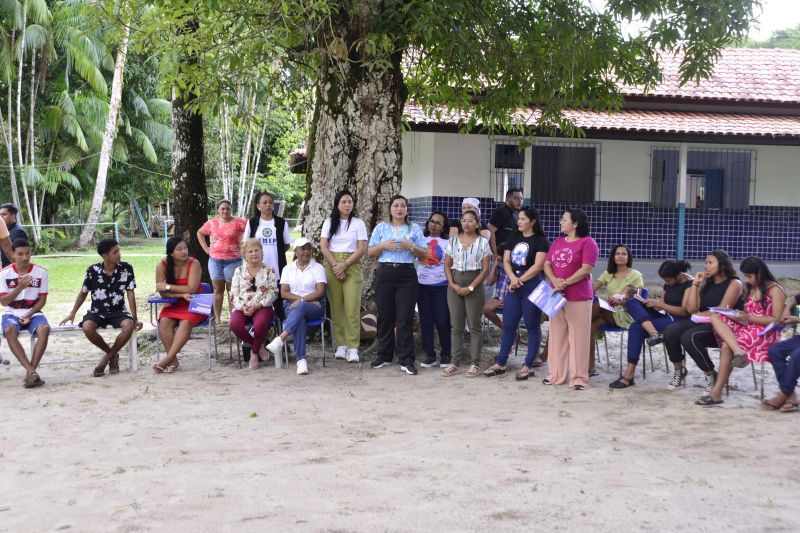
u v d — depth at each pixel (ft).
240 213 106.93
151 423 19.02
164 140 115.24
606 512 12.99
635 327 23.82
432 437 17.71
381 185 30.04
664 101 47.70
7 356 28.76
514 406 20.94
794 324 21.72
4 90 98.02
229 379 24.53
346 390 22.95
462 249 25.20
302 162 58.39
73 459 16.10
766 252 47.37
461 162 44.04
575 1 31.09
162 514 12.94
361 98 29.73
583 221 23.40
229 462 15.83
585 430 18.35
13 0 81.51
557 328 23.84
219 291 33.78
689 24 28.30
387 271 25.76
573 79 30.81
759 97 47.83
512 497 13.71
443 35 28.25
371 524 12.47
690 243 46.93
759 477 14.80
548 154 45.27
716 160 46.96
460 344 25.59
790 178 47.29
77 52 88.94
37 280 24.34
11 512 13.12
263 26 27.02
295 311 25.43
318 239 30.32
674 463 15.72
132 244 114.83
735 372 26.14
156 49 29.07
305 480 14.64
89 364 27.27
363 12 27.48
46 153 104.83
